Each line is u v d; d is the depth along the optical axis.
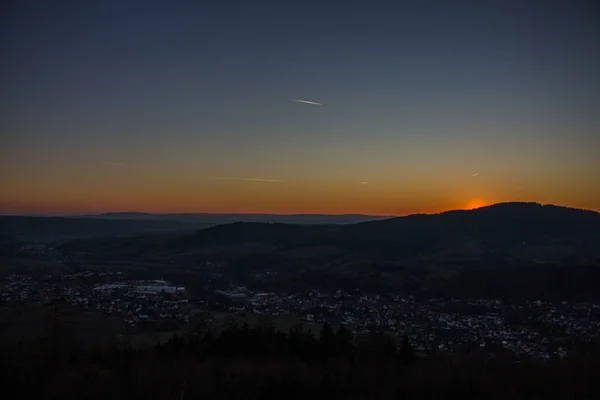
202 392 28.80
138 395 27.97
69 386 28.58
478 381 32.69
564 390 31.56
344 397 29.62
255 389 29.77
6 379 27.95
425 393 30.78
